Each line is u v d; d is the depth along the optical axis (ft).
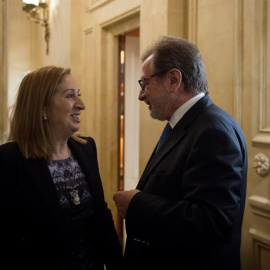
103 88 12.12
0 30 8.64
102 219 5.05
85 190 4.81
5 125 8.91
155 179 4.30
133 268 4.50
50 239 4.28
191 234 3.62
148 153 8.71
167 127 4.85
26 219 4.24
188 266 4.04
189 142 4.08
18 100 4.61
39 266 4.25
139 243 4.44
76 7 12.91
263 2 5.91
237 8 6.34
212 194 3.62
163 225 3.80
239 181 3.75
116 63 11.98
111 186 12.10
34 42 18.07
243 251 6.40
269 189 5.84
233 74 6.52
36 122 4.49
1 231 4.20
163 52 4.36
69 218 4.52
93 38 12.30
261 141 5.92
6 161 4.29
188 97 4.42
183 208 3.73
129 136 12.19
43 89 4.50
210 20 7.13
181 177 4.06
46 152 4.49
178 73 4.31
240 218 4.35
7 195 4.21
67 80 4.64
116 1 10.83
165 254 4.17
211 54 7.12
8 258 4.24
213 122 3.96
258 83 6.05
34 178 4.31
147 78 4.50
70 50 12.93
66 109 4.54
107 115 12.18
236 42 6.36
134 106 12.26
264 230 5.98
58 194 4.50
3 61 8.75
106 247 5.16
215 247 4.01
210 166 3.71
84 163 4.95
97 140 12.34
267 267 5.97
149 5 8.59
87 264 4.69
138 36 12.18
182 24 7.89
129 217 4.08
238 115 6.38
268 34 5.88
